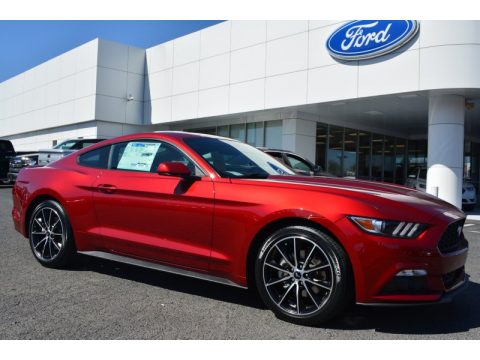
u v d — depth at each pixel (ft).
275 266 11.03
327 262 10.33
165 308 11.83
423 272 9.80
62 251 15.11
